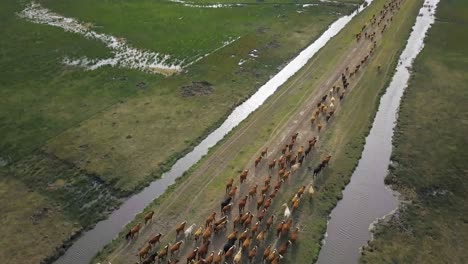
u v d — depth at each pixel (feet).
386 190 131.75
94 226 115.85
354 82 189.67
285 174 130.52
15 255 105.91
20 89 177.78
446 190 131.54
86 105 168.35
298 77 193.88
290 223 114.01
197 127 157.58
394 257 108.88
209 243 109.50
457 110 171.32
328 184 131.44
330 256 109.29
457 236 115.34
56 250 107.86
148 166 137.08
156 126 156.76
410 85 188.44
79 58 206.90
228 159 140.46
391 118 166.71
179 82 187.62
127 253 106.83
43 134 150.20
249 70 200.34
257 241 110.01
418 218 121.19
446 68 204.74
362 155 146.30
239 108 171.63
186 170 136.26
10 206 120.47
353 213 122.72
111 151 142.61
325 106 166.81
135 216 118.11
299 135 153.17
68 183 129.49
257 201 122.21
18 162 137.18
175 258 105.40
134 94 177.37
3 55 206.08
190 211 119.65
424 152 147.23
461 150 148.36
